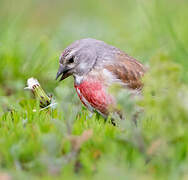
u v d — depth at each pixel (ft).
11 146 24.23
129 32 59.31
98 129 27.27
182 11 60.75
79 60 33.71
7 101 37.06
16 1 69.62
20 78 43.86
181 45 45.55
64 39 55.42
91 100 33.24
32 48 50.34
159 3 53.21
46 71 42.27
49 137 22.77
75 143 23.67
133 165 23.02
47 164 22.31
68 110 25.57
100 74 33.12
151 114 24.21
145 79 23.72
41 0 86.79
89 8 83.76
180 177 22.02
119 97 23.61
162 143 23.12
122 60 34.12
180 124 23.41
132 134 23.65
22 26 62.44
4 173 22.02
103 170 22.16
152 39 50.29
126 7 78.54
